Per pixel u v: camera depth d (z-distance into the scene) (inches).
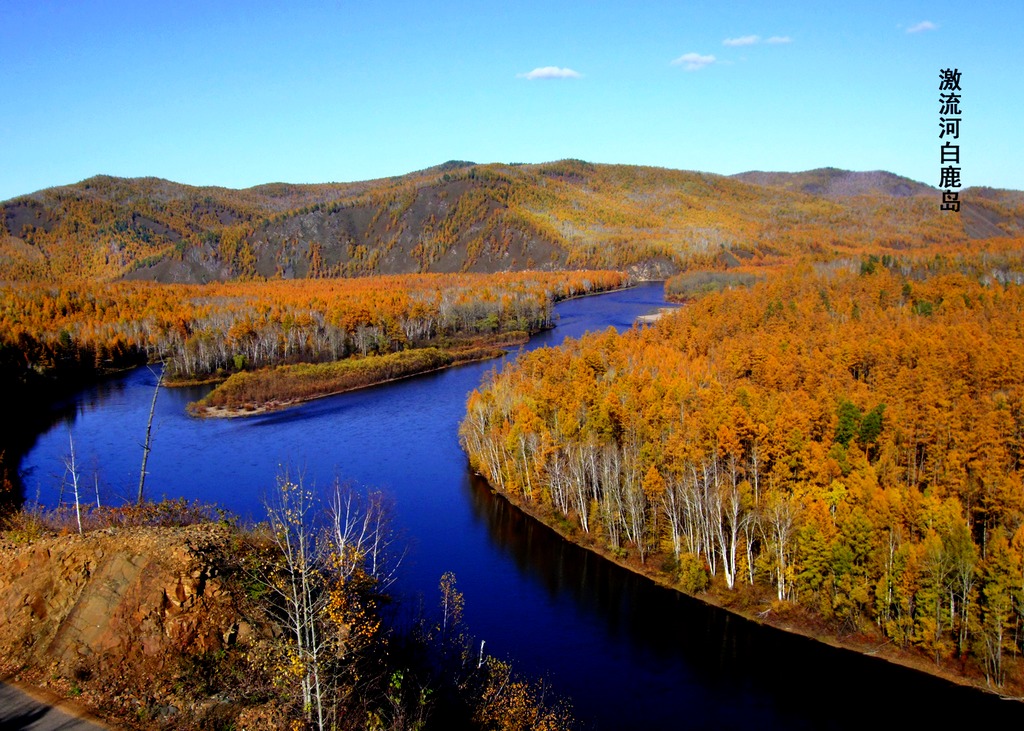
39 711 1081.4
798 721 1861.5
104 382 6067.9
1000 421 2928.2
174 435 4323.3
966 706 1943.9
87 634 1208.8
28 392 5300.2
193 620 1240.8
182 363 6368.1
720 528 2529.5
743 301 6407.5
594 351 4648.1
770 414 3063.5
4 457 3486.7
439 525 2997.0
